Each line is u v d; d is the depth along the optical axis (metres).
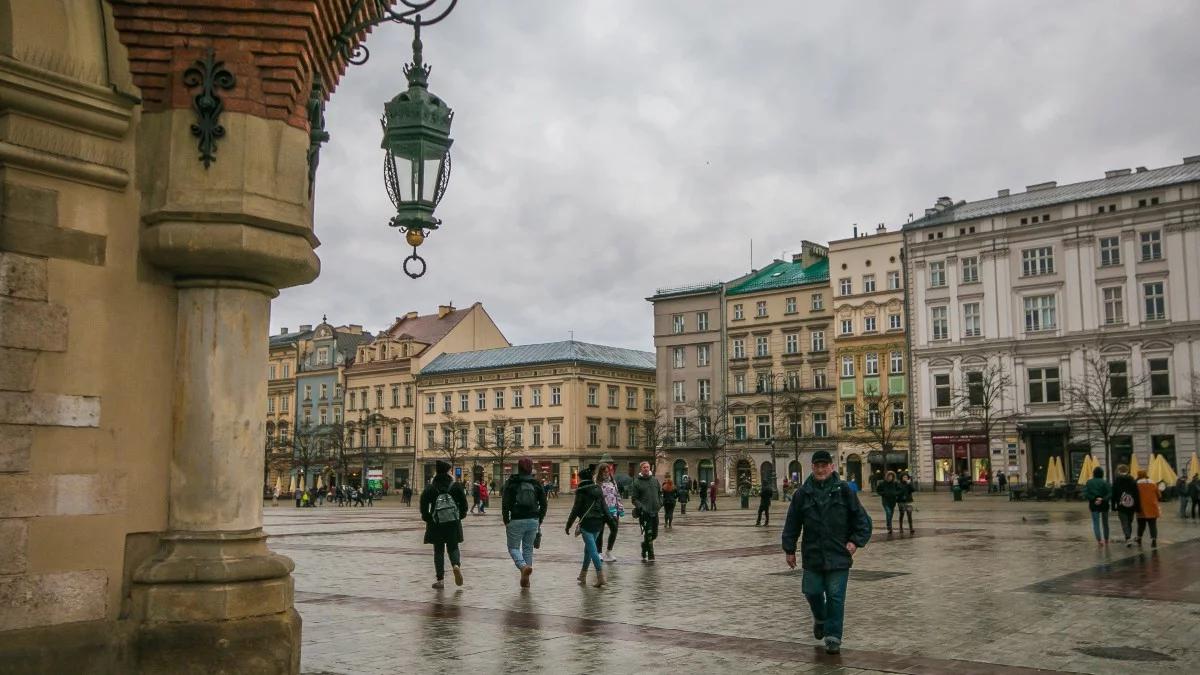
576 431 86.50
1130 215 59.59
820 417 76.00
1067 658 8.66
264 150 6.93
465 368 93.12
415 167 8.98
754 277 84.56
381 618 11.09
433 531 14.08
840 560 9.01
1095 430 59.47
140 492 6.72
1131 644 9.32
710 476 81.56
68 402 6.41
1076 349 61.12
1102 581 14.41
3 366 6.12
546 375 88.44
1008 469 62.53
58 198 6.46
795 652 9.00
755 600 12.62
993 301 64.38
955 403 65.50
